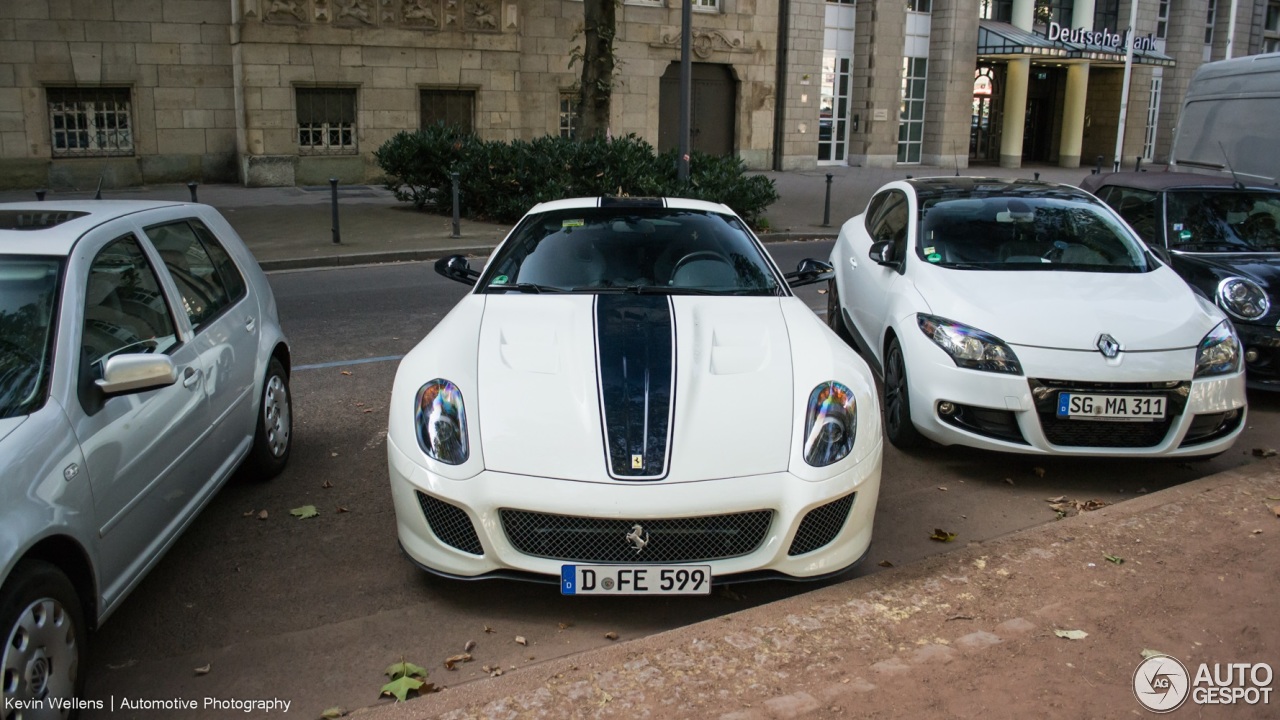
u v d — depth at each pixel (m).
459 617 3.79
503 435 3.66
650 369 3.92
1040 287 5.60
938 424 5.32
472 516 3.57
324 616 3.79
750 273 4.96
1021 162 37.06
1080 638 3.39
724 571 3.55
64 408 3.11
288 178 20.36
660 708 2.94
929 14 31.44
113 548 3.29
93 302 3.53
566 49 23.58
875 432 3.97
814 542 3.72
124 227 4.03
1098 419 5.05
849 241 7.78
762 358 4.09
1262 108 10.76
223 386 4.42
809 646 3.32
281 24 19.78
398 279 11.67
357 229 15.01
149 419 3.60
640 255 4.98
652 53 25.08
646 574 3.51
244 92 19.69
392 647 3.56
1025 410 5.06
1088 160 38.62
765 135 27.61
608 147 16.05
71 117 19.22
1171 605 3.65
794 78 27.94
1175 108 39.12
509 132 22.58
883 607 3.62
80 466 3.08
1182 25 38.34
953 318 5.39
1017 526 4.79
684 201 5.59
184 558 4.29
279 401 5.31
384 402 6.68
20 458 2.83
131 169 19.75
